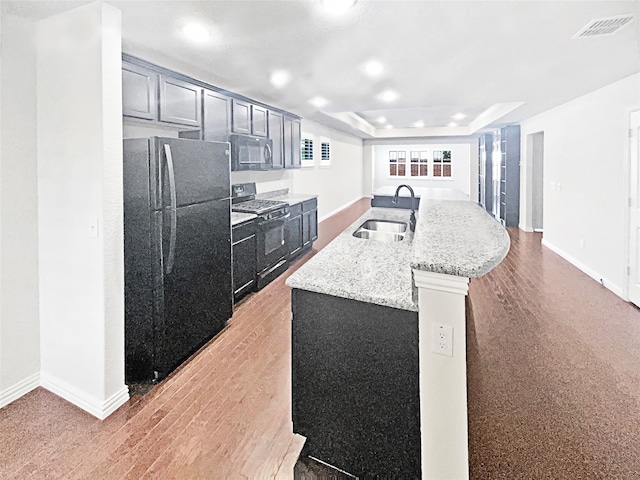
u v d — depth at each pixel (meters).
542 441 1.88
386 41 2.55
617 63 3.14
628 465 1.72
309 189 7.66
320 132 8.23
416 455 1.40
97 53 1.95
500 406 2.15
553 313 3.48
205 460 1.77
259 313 3.54
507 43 2.62
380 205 4.40
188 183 2.58
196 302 2.75
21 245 2.21
